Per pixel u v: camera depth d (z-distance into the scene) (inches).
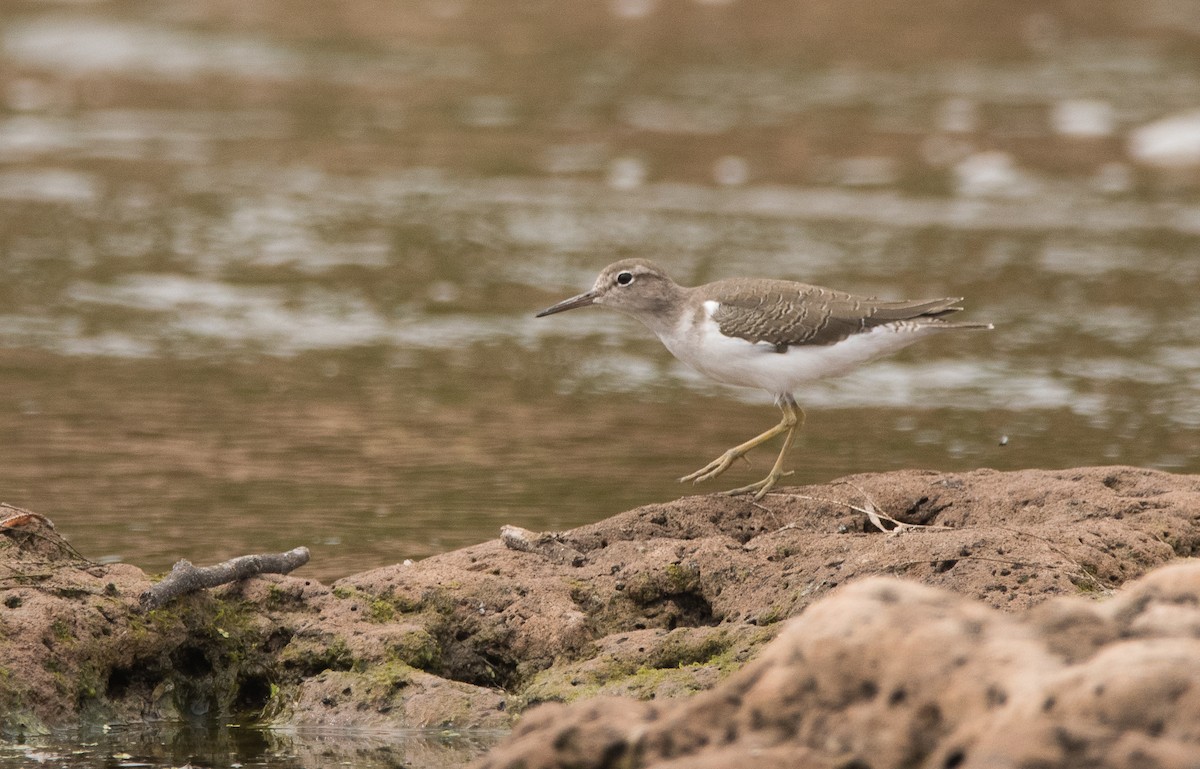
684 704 237.3
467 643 375.2
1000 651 221.9
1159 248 959.0
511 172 1128.2
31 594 366.6
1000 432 650.8
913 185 1099.9
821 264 905.5
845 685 226.5
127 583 379.9
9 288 850.1
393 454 608.4
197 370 730.2
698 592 384.2
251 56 1454.2
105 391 690.8
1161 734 201.6
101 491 550.3
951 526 412.5
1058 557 358.3
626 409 687.7
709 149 1182.9
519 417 668.7
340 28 1553.9
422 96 1331.2
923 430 654.5
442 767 331.0
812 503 421.1
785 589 369.1
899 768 215.3
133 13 1592.0
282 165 1138.0
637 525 416.8
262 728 359.3
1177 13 1603.1
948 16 1574.8
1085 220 1020.5
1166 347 778.8
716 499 427.2
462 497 550.0
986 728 211.9
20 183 1068.5
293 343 779.4
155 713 366.6
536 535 415.2
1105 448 624.1
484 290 874.8
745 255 924.0
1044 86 1348.4
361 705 357.4
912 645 225.5
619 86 1362.0
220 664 375.9
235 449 610.5
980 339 794.2
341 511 530.6
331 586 391.5
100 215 1001.5
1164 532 390.3
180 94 1331.2
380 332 801.6
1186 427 655.8
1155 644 217.0
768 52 1470.2
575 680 350.3
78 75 1378.0
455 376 732.7
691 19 1568.7
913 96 1322.6
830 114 1270.9
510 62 1440.7
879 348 436.1
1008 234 986.7
